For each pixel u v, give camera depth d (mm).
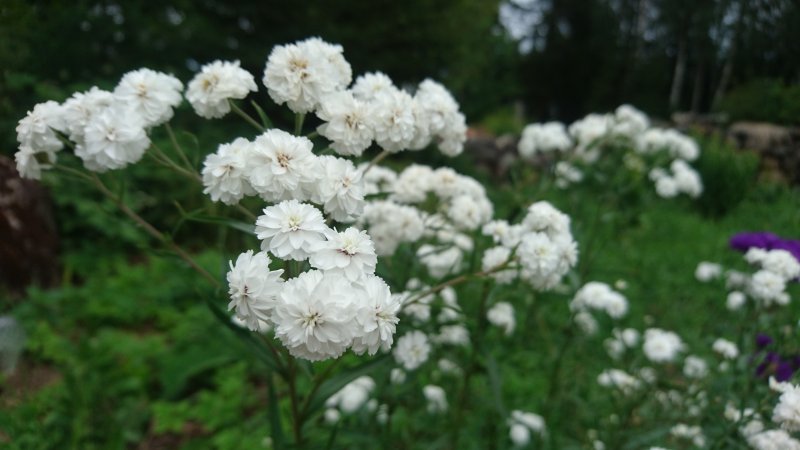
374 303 1235
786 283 2516
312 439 2334
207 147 6398
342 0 9328
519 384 3016
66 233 5238
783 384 1896
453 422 2496
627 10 16219
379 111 1644
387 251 2033
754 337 2359
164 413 3002
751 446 1960
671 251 5910
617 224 3947
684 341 3455
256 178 1414
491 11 12586
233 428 2971
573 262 1971
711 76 9016
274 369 1712
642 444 2246
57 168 1752
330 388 1739
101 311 3994
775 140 7637
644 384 2477
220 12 9234
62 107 1705
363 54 10031
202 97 1707
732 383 2219
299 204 1369
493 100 16016
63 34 6129
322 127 1655
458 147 2008
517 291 2242
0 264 4316
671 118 10648
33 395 3098
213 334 3393
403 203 2318
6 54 4785
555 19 20906
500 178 9672
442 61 11023
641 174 4484
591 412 2619
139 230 5395
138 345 3477
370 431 2209
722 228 7098
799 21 5461
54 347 3426
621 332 2723
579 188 3943
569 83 20859
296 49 1630
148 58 8016
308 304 1190
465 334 2350
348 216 1498
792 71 6102
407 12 9867
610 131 3887
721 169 7562
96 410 2871
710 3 7191
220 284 1795
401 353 1969
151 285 4430
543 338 3086
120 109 1629
